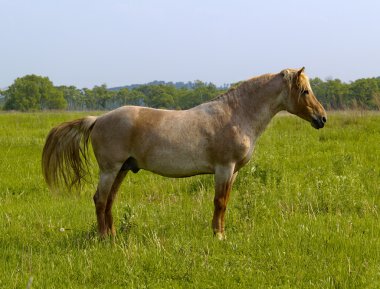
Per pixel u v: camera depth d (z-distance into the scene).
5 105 112.25
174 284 6.77
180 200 11.49
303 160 15.50
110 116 8.91
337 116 25.62
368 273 6.84
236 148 8.76
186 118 8.79
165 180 13.76
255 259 7.57
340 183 11.42
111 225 9.14
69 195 9.65
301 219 9.48
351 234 8.48
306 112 9.05
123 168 9.10
